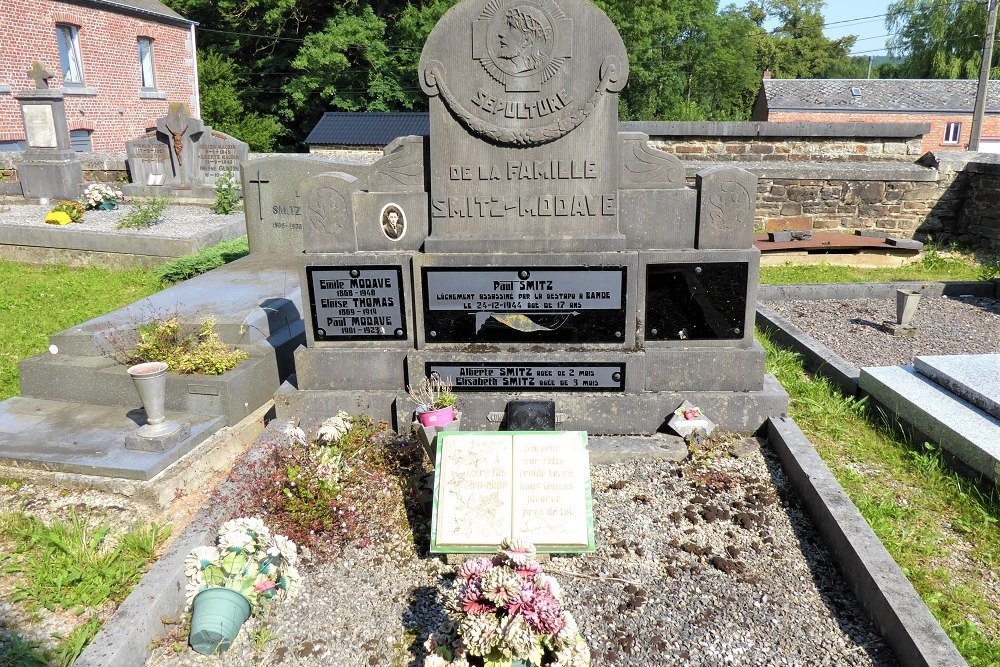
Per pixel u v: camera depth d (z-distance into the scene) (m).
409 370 5.53
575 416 5.51
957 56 38.28
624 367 5.45
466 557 4.19
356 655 3.54
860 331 8.56
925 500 4.82
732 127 13.58
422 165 5.34
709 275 5.34
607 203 5.25
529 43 4.95
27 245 11.98
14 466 5.10
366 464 4.90
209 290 7.75
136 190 15.30
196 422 5.58
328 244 5.48
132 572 4.16
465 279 5.39
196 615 3.56
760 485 4.92
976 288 10.16
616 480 5.00
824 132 13.45
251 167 10.14
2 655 3.56
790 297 10.21
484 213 5.32
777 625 3.67
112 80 24.12
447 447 4.41
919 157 13.35
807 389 6.50
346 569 4.17
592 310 5.39
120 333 6.35
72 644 3.60
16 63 20.53
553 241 5.30
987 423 5.27
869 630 3.63
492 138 5.12
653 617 3.73
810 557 4.21
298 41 32.94
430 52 5.03
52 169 14.49
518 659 2.92
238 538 3.75
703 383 5.52
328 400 5.64
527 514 4.18
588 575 4.05
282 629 3.72
